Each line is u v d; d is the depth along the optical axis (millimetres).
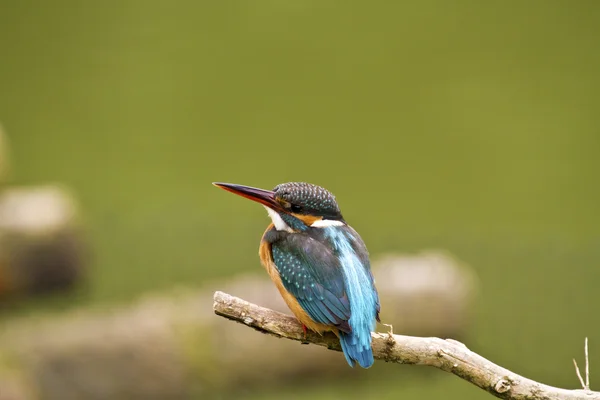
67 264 12094
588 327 12031
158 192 16859
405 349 4883
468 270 13523
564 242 15086
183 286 12312
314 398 10078
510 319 12188
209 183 17562
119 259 13312
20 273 11781
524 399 4668
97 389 9312
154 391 9492
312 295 5340
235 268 13281
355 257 5539
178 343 9641
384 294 10500
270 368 9914
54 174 17516
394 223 16359
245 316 5105
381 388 10484
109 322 9805
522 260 14312
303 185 5945
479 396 10344
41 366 9180
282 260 5578
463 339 11031
